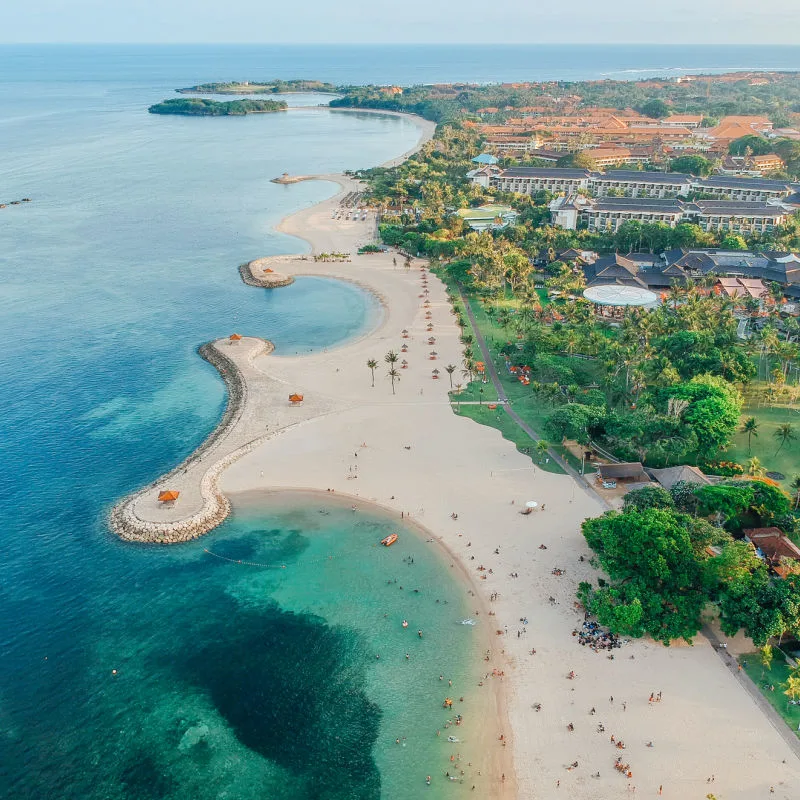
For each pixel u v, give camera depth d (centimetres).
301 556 12788
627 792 8569
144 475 15250
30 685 10244
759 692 9931
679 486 13325
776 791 8550
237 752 9262
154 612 11588
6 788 8812
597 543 12012
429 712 9750
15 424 17250
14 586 12119
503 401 18212
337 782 8856
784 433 15212
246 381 19175
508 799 8538
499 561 12519
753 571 11219
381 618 11381
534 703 9806
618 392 17650
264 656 10706
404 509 13988
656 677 10175
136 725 9650
